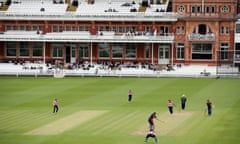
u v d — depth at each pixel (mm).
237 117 75875
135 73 127750
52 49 152250
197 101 90000
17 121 73750
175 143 61375
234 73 127375
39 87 108062
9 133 66375
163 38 144875
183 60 147000
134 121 73438
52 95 97062
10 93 99812
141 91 102125
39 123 72312
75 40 147500
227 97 94062
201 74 125250
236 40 147250
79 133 66250
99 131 67312
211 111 79062
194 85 110562
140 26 149750
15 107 84688
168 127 69625
